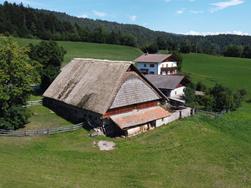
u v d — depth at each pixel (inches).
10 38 1572.3
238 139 1704.0
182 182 1097.4
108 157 1270.9
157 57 3973.9
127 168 1176.8
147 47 6441.9
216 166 1279.5
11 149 1239.5
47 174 1023.0
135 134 1630.2
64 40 7091.5
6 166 1031.6
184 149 1425.9
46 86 2277.3
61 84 1908.2
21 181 927.7
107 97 1585.9
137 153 1342.3
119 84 1621.6
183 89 2588.6
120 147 1400.1
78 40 7293.3
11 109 1482.5
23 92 1555.1
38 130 1454.2
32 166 1077.8
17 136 1409.9
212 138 1615.4
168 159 1301.7
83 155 1267.2
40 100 1993.1
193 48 7632.9
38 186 911.7
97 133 1529.3
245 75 4387.3
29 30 6909.5
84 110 1673.2
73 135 1497.3
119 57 5334.6
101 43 7421.3
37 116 1763.0
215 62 5659.5
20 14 7042.3
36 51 2183.8
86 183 995.3
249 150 1520.7
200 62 5620.1
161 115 1806.1
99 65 1814.7
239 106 2672.2
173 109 2146.9
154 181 1079.6
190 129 1722.4
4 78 1448.1
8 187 874.8
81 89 1745.8
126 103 1667.1
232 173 1227.2
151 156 1318.9
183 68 4877.0
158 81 2677.2
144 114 1753.2
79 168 1127.6
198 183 1104.2
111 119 1592.0
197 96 2566.4
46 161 1155.9
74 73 1903.3
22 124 1565.0
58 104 1911.9
